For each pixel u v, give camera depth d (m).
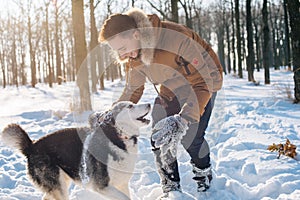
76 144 3.79
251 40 23.77
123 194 3.65
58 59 34.81
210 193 4.12
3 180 4.91
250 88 18.22
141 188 4.50
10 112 13.04
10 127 3.96
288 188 4.06
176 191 4.09
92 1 19.41
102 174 3.61
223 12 39.25
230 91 16.92
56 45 33.88
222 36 41.53
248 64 23.86
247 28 23.77
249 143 6.05
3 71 41.88
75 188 4.56
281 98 11.56
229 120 8.69
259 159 5.13
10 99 19.97
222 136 6.95
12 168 5.50
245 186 4.38
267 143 6.07
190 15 25.53
